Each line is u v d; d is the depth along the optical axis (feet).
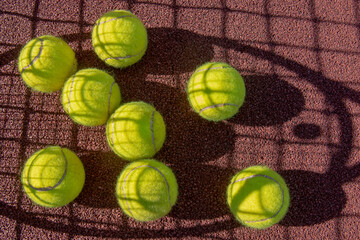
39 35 2.83
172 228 2.72
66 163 2.56
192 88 2.60
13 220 2.72
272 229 2.74
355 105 2.82
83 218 2.73
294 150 2.78
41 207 2.73
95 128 2.77
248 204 2.52
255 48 2.84
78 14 2.85
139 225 2.73
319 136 2.80
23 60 2.59
